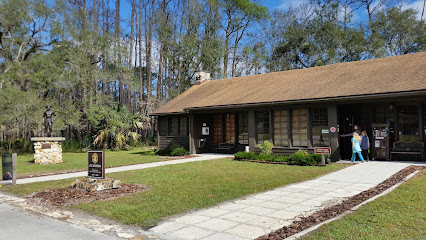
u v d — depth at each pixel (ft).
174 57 117.19
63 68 82.94
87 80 90.22
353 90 43.11
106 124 92.58
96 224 18.29
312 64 120.67
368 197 22.41
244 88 63.98
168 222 18.12
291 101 47.11
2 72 80.79
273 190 26.50
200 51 116.06
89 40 88.58
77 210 21.44
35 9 80.64
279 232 15.60
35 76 77.61
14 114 70.59
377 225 15.70
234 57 131.13
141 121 106.63
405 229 15.03
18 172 43.21
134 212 20.20
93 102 96.17
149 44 127.85
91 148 94.68
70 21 85.05
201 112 62.54
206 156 59.21
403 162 41.09
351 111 48.96
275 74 66.23
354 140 42.42
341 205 20.51
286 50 125.18
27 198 26.00
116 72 97.91
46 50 85.46
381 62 52.08
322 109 47.80
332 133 44.78
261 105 51.85
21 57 85.10
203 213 19.79
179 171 38.83
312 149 47.78
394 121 45.01
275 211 19.79
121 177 35.19
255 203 22.02
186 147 67.92
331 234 14.56
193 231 16.38
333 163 42.32
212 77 115.14
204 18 119.75
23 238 16.20
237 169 39.55
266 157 47.47
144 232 16.55
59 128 78.48
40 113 73.36
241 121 61.31
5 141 89.81
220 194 24.98
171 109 68.74
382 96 39.01
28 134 86.38
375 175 31.89
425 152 41.86
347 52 115.44
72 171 42.96
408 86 38.68
